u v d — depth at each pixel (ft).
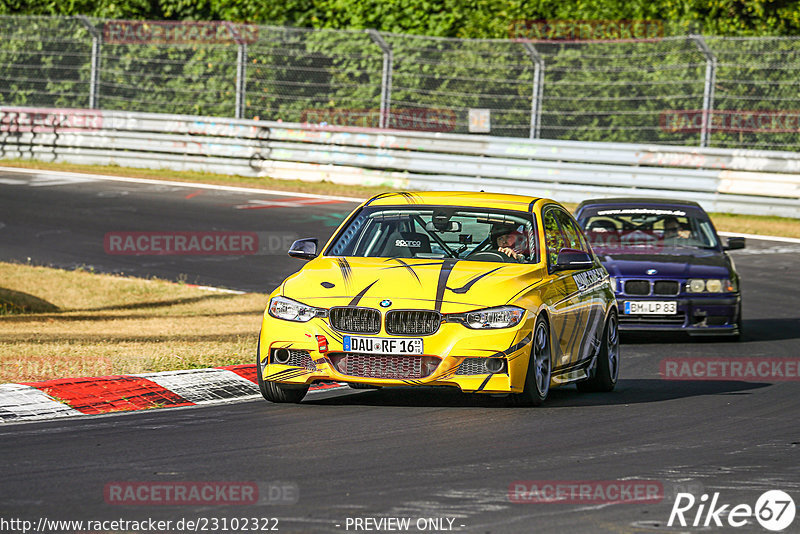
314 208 292.20
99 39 365.61
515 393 103.14
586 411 105.70
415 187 324.80
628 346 160.66
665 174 301.84
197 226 265.95
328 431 93.25
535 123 323.57
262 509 68.13
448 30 350.84
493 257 112.16
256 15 372.99
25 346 138.31
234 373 119.24
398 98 338.95
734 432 96.37
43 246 239.30
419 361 101.30
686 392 120.78
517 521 66.54
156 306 188.03
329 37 347.36
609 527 65.92
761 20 336.49
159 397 108.06
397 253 113.09
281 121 353.51
